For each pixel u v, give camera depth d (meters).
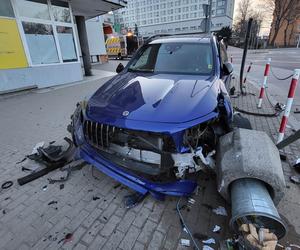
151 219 2.24
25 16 7.67
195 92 2.43
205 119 2.10
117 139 2.28
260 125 4.45
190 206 2.37
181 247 1.94
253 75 10.76
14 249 1.97
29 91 8.16
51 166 3.12
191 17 69.81
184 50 3.55
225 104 2.44
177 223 2.19
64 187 2.76
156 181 2.21
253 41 33.78
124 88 2.71
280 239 1.88
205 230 2.09
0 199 2.58
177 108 2.15
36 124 4.93
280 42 45.94
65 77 9.55
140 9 81.06
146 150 2.15
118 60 23.64
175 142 2.02
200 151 2.15
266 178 1.81
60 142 3.99
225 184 1.98
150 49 3.81
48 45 8.66
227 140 2.21
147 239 2.03
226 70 3.35
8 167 3.24
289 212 2.29
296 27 43.31
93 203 2.48
